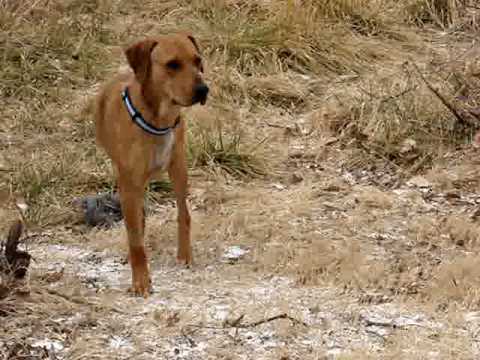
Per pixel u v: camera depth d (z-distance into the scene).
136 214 8.82
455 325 8.28
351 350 7.82
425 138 12.80
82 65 14.59
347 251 9.68
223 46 14.98
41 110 13.50
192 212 10.99
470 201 11.42
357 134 12.88
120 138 8.83
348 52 15.07
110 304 8.52
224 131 13.06
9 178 11.58
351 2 16.08
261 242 10.16
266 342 7.96
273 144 12.88
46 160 12.13
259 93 14.04
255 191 11.50
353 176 12.15
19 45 14.81
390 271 9.37
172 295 8.83
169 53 8.63
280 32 15.13
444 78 14.14
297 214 10.90
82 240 10.25
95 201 10.77
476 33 15.98
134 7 16.38
